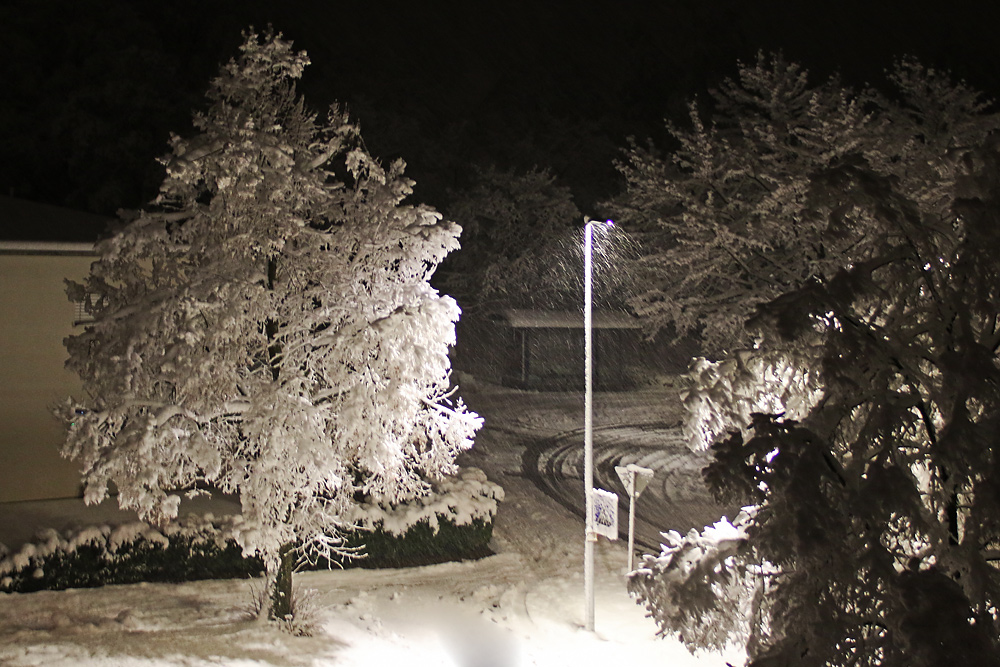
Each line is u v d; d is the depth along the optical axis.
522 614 14.28
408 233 11.77
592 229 14.46
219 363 10.45
